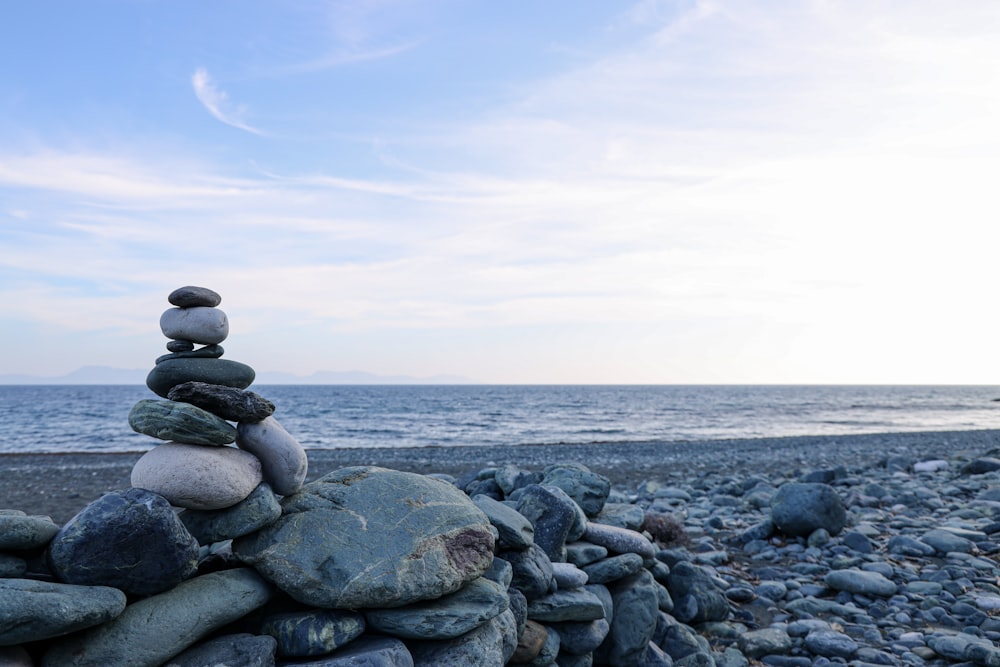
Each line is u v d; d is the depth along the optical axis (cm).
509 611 529
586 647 593
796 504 1052
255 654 400
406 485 526
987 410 8050
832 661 656
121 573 381
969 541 971
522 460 2377
